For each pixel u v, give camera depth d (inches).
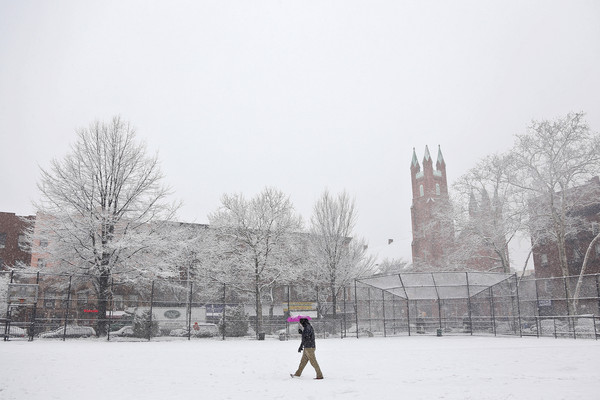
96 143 1320.1
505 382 399.5
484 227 1704.0
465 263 1915.6
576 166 1472.7
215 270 1628.9
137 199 1333.7
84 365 555.2
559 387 362.6
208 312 1454.2
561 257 1486.2
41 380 428.5
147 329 1226.0
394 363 579.8
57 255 1258.0
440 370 498.9
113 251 1245.7
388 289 1355.8
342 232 1790.1
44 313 1448.1
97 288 1288.1
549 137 1508.4
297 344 1029.2
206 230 1756.9
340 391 368.5
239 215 1667.1
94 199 1293.1
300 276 1748.3
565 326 1208.8
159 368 537.6
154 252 1305.4
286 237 1711.4
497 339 1097.4
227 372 508.7
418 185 4124.0
